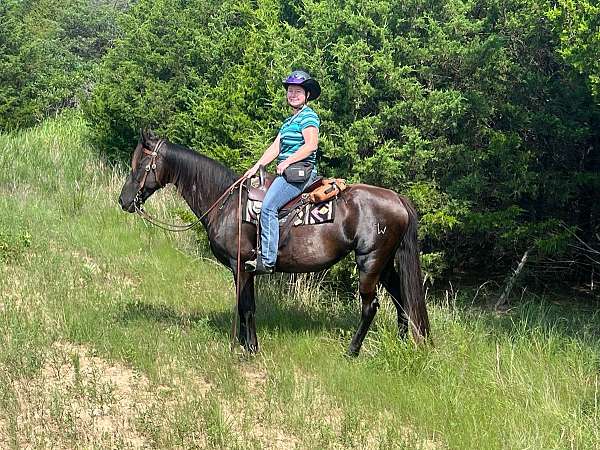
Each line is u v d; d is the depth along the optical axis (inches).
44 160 609.6
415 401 232.1
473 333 290.7
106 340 272.1
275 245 256.8
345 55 342.6
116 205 505.0
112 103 596.7
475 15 391.9
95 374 245.0
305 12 409.1
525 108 365.1
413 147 341.7
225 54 531.2
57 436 202.2
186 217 403.9
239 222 261.9
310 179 259.6
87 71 957.2
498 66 369.4
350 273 354.0
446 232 362.9
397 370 254.8
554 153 377.7
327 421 224.2
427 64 370.3
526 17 366.0
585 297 391.2
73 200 510.3
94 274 370.0
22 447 197.5
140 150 277.4
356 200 263.6
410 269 267.0
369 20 354.3
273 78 386.9
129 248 426.9
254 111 420.2
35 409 217.8
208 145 434.6
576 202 382.3
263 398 236.4
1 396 220.7
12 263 370.6
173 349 269.6
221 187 271.0
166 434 204.8
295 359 268.1
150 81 597.6
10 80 776.3
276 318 312.2
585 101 360.2
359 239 262.5
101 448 195.6
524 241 373.1
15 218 446.0
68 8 1284.4
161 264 398.0
